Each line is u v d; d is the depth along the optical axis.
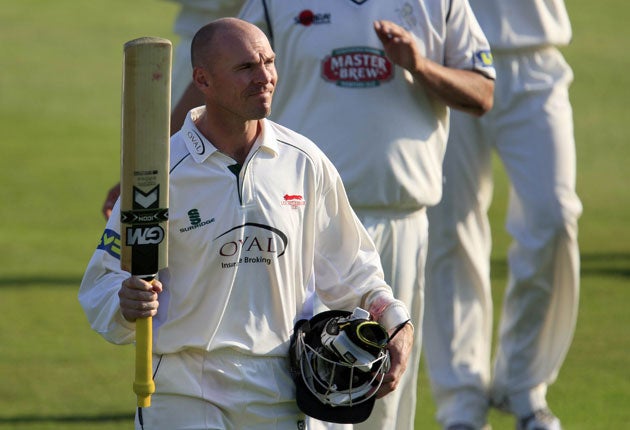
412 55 19.25
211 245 15.12
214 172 15.14
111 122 62.53
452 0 20.27
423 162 20.38
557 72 26.16
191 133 15.31
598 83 72.75
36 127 60.78
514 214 26.45
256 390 15.45
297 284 15.80
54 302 34.91
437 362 25.98
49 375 28.84
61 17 87.62
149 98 14.39
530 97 25.75
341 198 16.17
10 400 26.98
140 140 14.45
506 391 25.94
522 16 25.70
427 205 20.78
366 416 15.48
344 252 16.36
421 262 21.03
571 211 25.62
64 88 69.38
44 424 25.39
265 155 15.45
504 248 42.94
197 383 15.34
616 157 57.47
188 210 15.11
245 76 14.90
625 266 39.50
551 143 25.64
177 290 15.26
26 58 75.94
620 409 26.78
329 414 15.37
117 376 29.00
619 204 48.94
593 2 94.56
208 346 15.28
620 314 34.12
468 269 26.11
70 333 32.28
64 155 55.53
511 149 25.89
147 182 14.51
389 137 20.02
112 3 91.88
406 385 21.09
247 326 15.35
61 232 43.34
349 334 14.90
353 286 16.27
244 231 15.20
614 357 30.45
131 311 14.57
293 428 15.83
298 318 15.89
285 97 20.44
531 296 25.84
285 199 15.45
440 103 20.56
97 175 52.09
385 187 20.08
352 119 19.98
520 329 25.98
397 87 20.03
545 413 25.67
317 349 15.26
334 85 20.02
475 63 20.36
